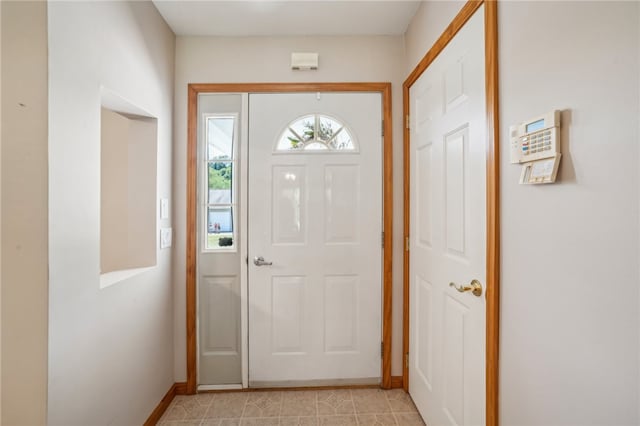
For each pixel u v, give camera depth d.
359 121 2.11
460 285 1.36
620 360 0.66
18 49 1.01
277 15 1.88
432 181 1.67
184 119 2.07
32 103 1.01
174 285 2.06
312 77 2.10
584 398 0.74
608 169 0.68
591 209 0.72
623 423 0.65
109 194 1.89
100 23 1.29
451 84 1.44
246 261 2.10
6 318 1.02
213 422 1.79
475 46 1.22
